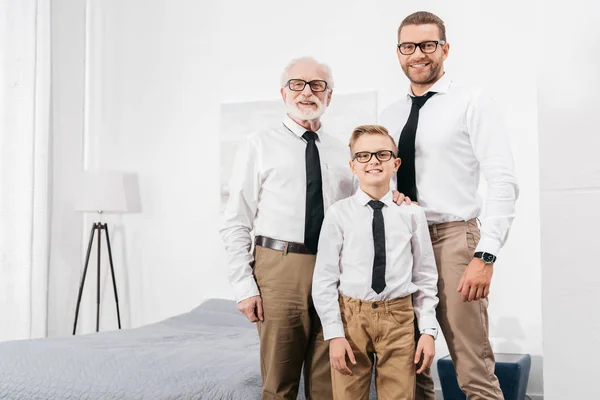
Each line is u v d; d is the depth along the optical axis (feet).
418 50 6.68
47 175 14.56
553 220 3.09
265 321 6.74
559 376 3.07
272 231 6.87
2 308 13.58
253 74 15.10
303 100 7.06
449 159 6.53
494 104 6.50
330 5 14.48
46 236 14.47
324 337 6.36
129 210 15.88
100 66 16.31
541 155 3.12
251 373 7.82
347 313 6.40
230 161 15.08
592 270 3.01
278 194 6.95
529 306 12.62
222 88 15.34
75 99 16.05
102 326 15.97
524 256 12.69
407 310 6.34
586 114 3.03
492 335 12.81
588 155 3.02
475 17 13.23
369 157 6.46
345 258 6.47
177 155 15.60
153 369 7.90
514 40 12.96
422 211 6.39
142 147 15.90
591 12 3.05
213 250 15.16
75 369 7.97
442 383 10.92
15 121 13.92
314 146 7.12
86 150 16.33
